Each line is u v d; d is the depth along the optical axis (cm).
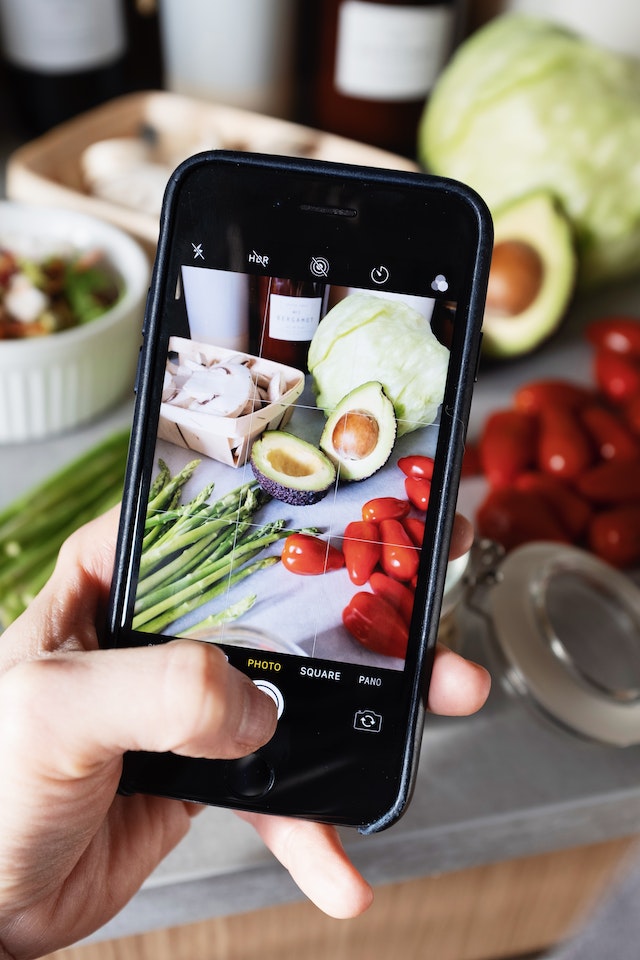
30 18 70
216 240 33
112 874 35
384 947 52
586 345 68
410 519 33
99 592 37
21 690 27
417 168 68
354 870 32
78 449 56
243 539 34
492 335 61
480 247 32
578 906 55
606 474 53
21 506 47
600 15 76
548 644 43
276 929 46
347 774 33
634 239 66
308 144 70
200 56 75
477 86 65
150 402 33
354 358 33
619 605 46
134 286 56
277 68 77
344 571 33
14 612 43
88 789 30
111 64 76
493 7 81
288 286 33
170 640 34
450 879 47
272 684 33
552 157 62
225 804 32
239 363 33
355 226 33
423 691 33
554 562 46
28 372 51
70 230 59
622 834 43
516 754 42
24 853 30
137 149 67
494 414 57
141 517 33
